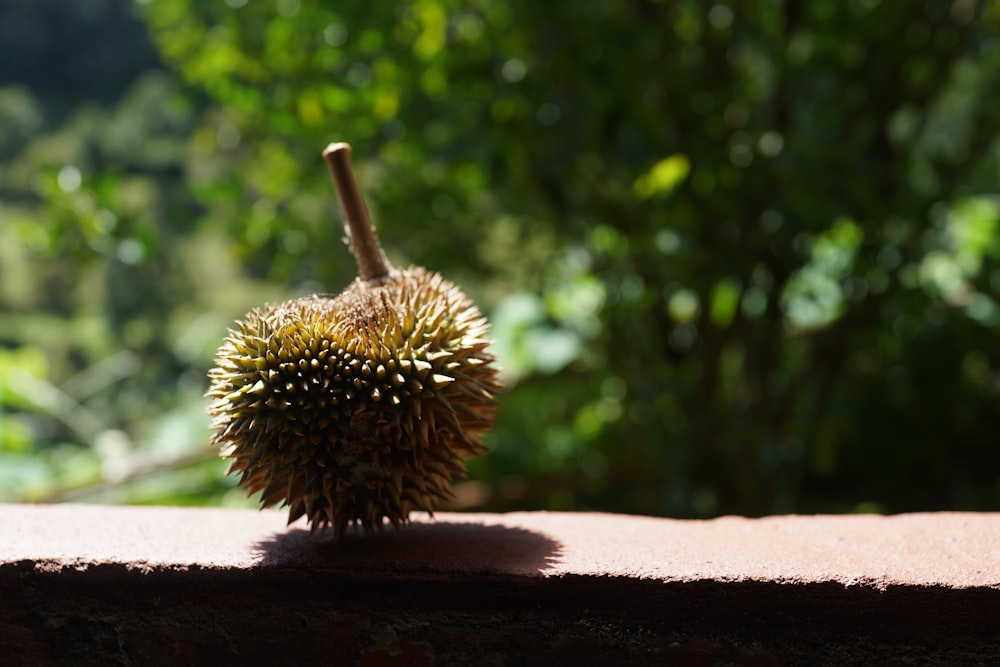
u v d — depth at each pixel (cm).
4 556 162
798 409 441
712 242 378
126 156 903
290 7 393
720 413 403
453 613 159
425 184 410
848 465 490
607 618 157
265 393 156
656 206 368
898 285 411
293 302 167
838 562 161
